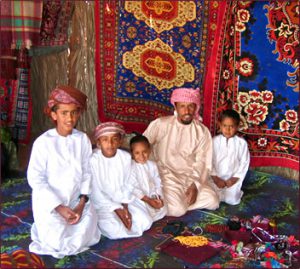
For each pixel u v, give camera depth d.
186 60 4.52
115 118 4.82
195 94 3.69
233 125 3.91
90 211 3.21
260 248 3.12
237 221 3.49
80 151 3.17
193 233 3.44
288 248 3.18
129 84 4.72
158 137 3.90
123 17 4.55
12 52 4.32
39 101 5.21
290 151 4.40
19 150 4.85
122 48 4.63
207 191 3.85
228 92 4.44
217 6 4.26
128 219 3.34
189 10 4.37
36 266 2.79
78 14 4.75
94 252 3.14
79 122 5.12
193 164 3.95
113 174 3.38
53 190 3.11
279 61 4.20
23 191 4.04
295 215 3.83
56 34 4.62
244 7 4.18
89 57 4.89
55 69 5.02
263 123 4.43
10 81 4.60
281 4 4.05
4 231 3.37
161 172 3.86
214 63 4.38
